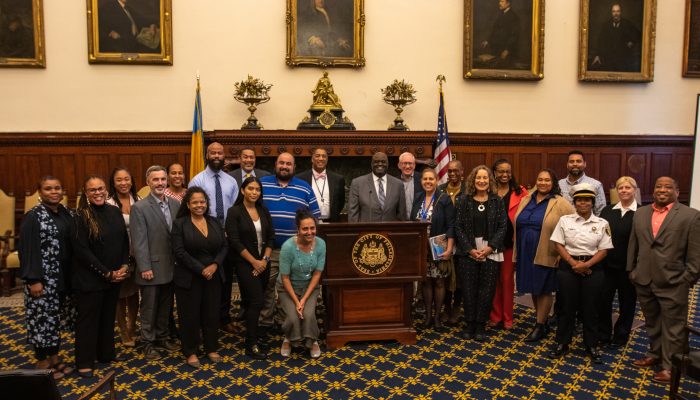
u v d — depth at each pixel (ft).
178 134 27.55
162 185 15.93
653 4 29.89
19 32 26.35
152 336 15.98
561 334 16.07
